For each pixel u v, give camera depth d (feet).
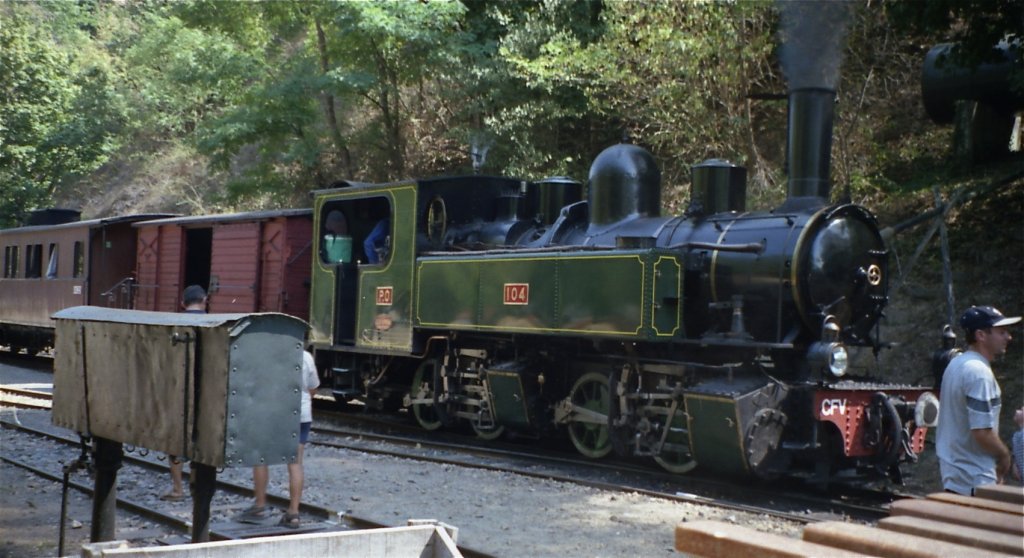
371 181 79.15
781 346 28.58
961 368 16.52
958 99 49.39
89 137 109.19
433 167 78.23
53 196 120.16
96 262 64.13
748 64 51.21
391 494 27.43
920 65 55.93
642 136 57.36
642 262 31.09
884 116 56.85
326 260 46.11
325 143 76.23
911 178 52.24
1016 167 48.03
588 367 35.29
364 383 45.27
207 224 56.24
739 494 29.12
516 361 36.60
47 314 69.77
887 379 41.63
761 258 29.99
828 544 7.28
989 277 43.27
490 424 40.32
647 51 51.31
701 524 7.41
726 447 28.60
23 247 74.95
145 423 16.78
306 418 22.99
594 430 35.65
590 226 36.24
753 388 28.48
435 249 41.60
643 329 30.86
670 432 31.81
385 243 45.21
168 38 87.04
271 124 70.08
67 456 33.14
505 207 41.65
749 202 50.52
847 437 28.84
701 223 32.91
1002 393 38.04
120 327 17.58
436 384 40.86
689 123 51.21
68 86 110.73
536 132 64.59
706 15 49.49
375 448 36.17
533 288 35.27
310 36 77.25
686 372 30.81
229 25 75.20
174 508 24.98
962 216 47.50
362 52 70.44
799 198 31.14
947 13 41.29
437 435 41.60
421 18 64.49
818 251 29.25
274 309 49.93
